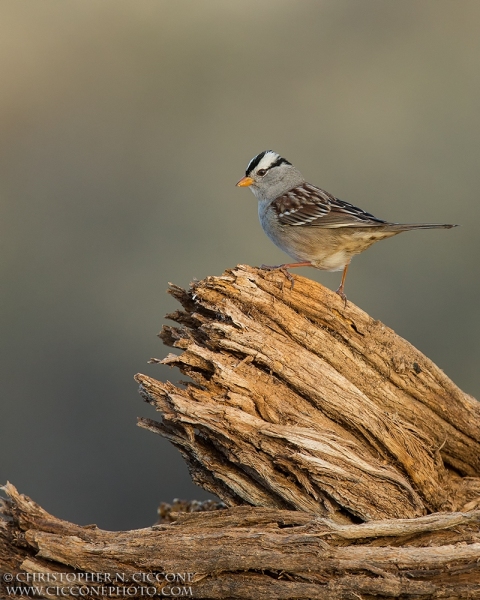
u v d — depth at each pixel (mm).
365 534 7742
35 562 7359
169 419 8039
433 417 9219
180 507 10102
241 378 8266
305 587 7273
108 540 7520
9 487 7578
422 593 7273
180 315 9031
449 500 8805
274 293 8773
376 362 9000
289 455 7945
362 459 8148
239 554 7348
